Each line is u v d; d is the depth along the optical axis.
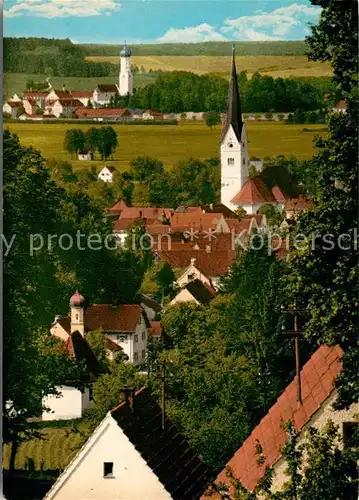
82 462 57.00
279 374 110.38
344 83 50.16
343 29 50.00
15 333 102.69
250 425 95.69
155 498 56.50
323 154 49.97
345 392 43.81
